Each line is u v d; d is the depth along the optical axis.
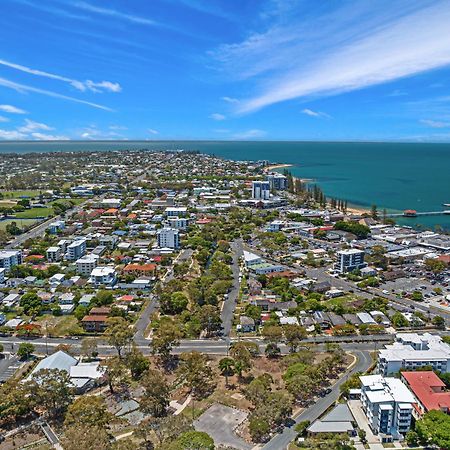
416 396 143.00
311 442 128.25
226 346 192.50
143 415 143.62
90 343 179.88
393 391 138.62
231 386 161.00
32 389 145.50
